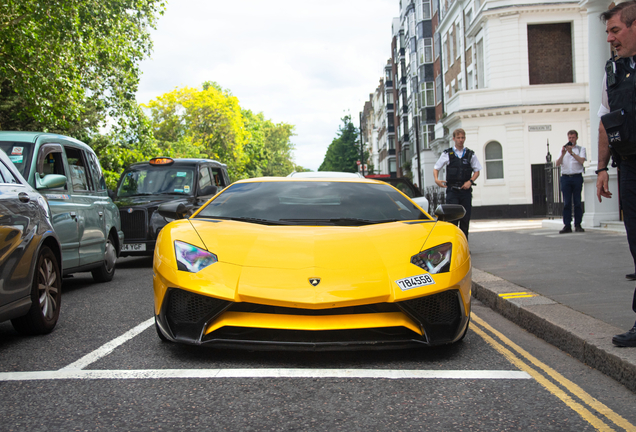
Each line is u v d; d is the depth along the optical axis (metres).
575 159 11.60
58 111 19.38
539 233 12.42
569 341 3.96
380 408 2.88
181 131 57.81
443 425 2.66
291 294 3.51
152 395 3.08
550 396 3.07
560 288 5.75
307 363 3.70
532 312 4.66
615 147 3.61
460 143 9.28
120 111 23.59
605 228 11.88
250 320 3.58
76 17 18.70
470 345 4.22
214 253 3.82
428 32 40.19
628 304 4.84
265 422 2.70
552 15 25.09
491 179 25.41
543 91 24.91
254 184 5.30
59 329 4.94
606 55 12.16
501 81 25.45
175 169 11.50
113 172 25.27
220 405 2.93
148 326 4.92
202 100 57.03
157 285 3.92
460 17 31.39
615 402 2.98
